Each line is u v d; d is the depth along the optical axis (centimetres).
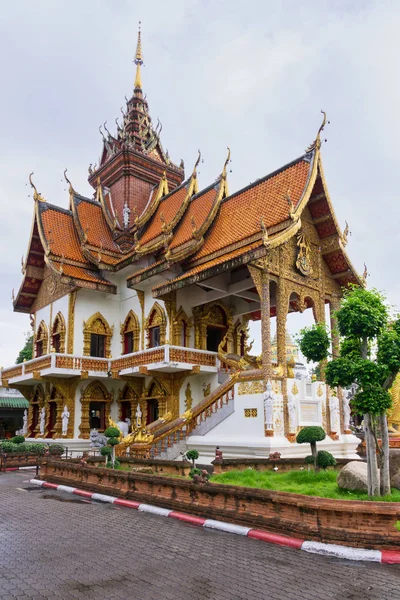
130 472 1295
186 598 594
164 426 2047
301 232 2216
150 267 2478
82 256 2866
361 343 1128
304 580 656
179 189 3025
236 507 973
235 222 2366
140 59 3900
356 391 1080
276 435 1822
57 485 1576
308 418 2005
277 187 2267
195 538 884
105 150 3744
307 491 1066
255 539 874
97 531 945
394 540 759
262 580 657
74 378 2606
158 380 2366
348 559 746
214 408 2056
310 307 2380
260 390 1877
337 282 2450
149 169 3388
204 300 2466
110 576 677
